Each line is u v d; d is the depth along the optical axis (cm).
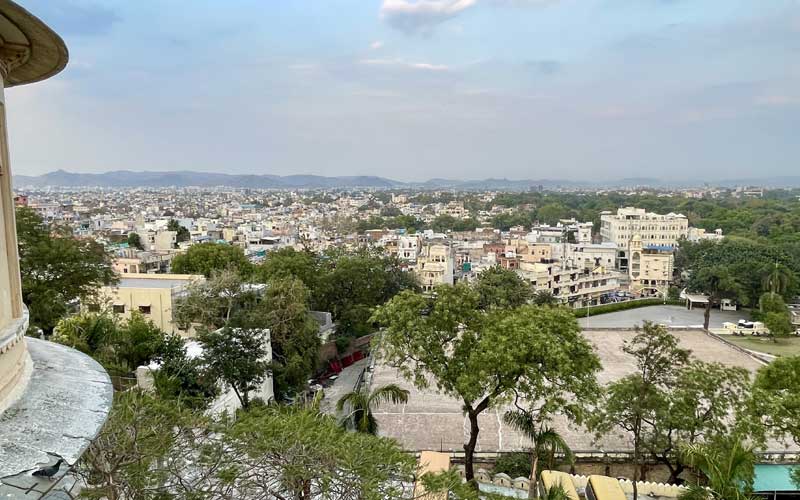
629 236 11506
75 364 872
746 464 1650
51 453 596
